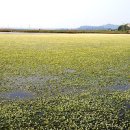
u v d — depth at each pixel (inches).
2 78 617.9
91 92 508.1
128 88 544.7
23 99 462.6
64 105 425.1
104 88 539.8
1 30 4365.2
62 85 558.6
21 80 601.0
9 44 1563.7
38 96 481.1
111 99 462.3
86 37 2549.2
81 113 391.9
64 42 1785.2
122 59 928.3
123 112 399.5
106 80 606.2
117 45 1562.5
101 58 951.0
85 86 552.4
